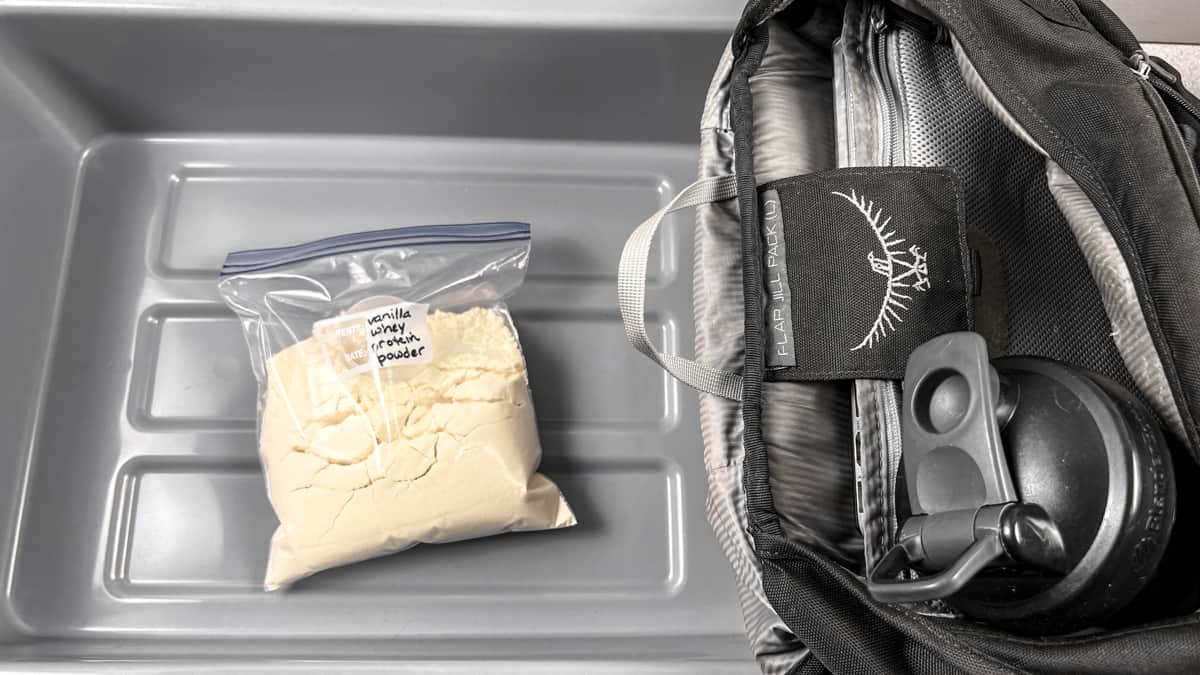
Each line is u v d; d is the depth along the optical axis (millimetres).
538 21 791
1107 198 523
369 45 812
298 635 770
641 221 913
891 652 488
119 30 796
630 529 816
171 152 906
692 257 901
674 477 833
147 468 813
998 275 597
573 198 916
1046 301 595
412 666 678
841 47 639
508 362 779
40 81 834
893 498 543
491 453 746
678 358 600
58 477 806
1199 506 468
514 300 874
